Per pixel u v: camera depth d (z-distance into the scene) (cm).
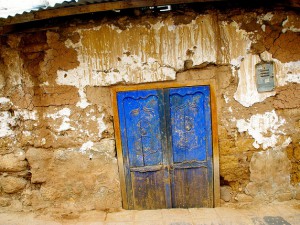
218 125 359
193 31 336
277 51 342
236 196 375
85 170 368
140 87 351
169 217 359
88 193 372
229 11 334
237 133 360
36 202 375
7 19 288
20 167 370
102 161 367
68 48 342
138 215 365
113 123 362
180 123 361
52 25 337
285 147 361
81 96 353
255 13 333
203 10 333
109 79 348
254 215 351
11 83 354
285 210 356
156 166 370
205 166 368
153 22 334
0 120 362
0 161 368
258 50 342
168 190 375
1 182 374
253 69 346
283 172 365
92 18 335
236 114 356
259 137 359
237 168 367
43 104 355
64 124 359
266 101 353
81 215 367
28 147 366
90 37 338
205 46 339
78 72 347
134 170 371
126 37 338
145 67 345
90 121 359
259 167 364
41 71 348
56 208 374
